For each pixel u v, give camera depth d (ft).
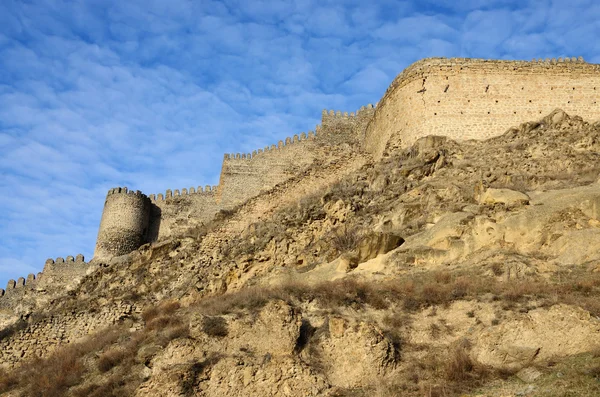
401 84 152.56
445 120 143.23
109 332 112.68
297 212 134.41
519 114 142.61
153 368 77.00
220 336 76.13
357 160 157.79
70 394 84.17
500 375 63.10
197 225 179.42
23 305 177.99
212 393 68.85
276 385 67.72
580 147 124.47
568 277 81.61
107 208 196.44
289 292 86.94
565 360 62.75
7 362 115.14
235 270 120.78
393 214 113.50
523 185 112.27
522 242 93.04
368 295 83.61
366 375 67.97
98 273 155.74
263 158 195.21
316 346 73.20
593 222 92.53
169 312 113.70
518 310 72.49
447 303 78.33
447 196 113.09
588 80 144.56
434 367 67.36
